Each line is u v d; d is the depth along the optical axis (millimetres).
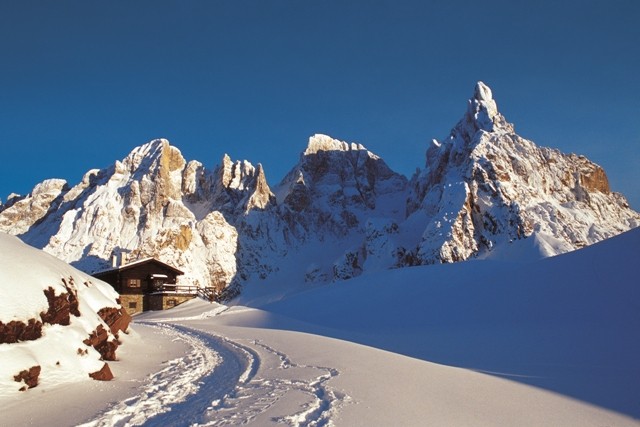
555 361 22734
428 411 11695
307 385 14727
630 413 13055
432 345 30203
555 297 37531
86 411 12680
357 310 52719
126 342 23891
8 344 14383
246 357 21953
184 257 172375
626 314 30000
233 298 182250
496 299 42250
